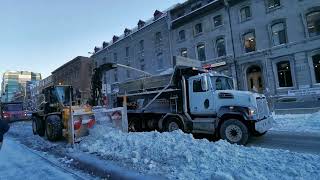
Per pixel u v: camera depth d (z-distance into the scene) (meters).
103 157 7.44
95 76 13.36
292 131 10.66
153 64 35.56
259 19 24.64
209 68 12.26
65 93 13.34
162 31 34.31
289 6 22.72
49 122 11.69
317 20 21.36
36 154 8.84
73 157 7.82
